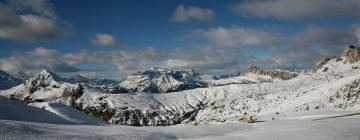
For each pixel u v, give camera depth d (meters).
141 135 54.84
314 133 58.44
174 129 67.31
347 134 56.88
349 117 96.50
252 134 60.38
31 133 47.22
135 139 50.38
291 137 54.38
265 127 72.75
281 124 77.88
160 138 54.06
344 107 150.00
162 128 69.56
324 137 53.91
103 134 53.19
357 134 56.97
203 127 72.31
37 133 48.03
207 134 61.44
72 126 61.28
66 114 108.00
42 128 53.50
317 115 120.75
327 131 60.75
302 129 64.75
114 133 55.28
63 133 50.97
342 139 51.94
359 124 72.81
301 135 56.47
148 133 57.97
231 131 66.75
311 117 111.75
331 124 73.31
